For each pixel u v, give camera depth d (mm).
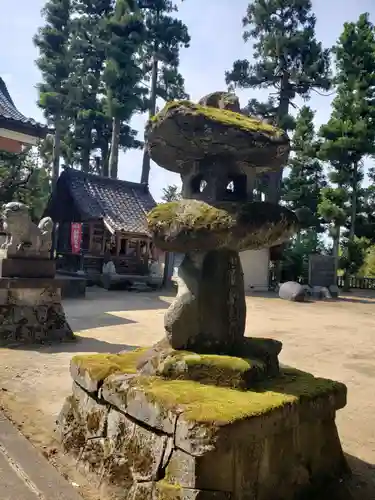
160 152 3592
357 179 25375
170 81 27500
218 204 3188
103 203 21188
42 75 21953
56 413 4414
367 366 7172
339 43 24125
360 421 4648
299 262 25766
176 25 25906
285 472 2869
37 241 7762
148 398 2822
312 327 11484
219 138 3156
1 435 3752
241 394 2930
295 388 3184
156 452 2713
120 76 23641
